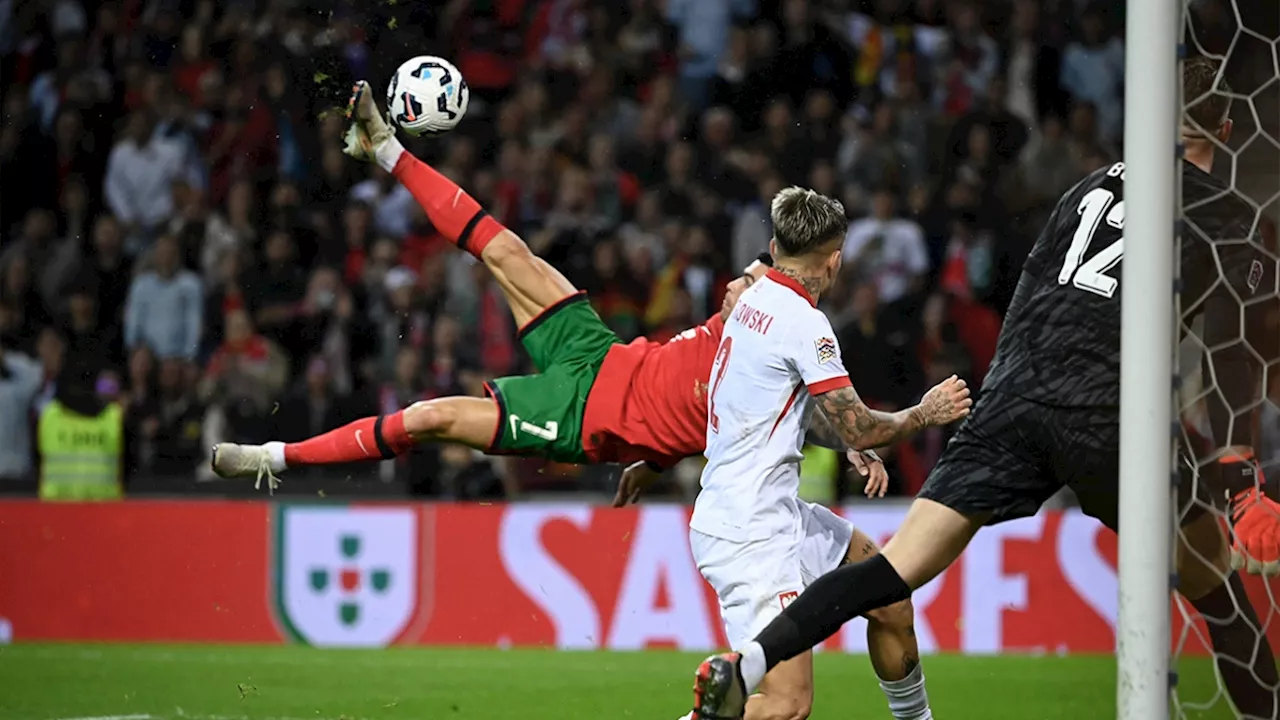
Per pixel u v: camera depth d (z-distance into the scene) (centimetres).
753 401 1641
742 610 1627
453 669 2909
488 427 1819
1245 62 1775
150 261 4416
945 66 5019
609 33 5106
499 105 4975
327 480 3800
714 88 4938
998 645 3328
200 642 3394
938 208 4628
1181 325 1597
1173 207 1416
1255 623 1680
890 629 1756
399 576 3397
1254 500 1641
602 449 1827
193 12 4919
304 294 4428
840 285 4416
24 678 2719
